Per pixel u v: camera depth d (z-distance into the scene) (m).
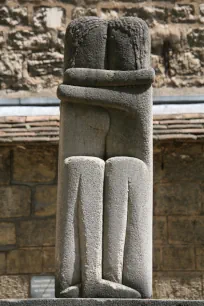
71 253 8.47
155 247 11.21
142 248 8.50
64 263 8.45
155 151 11.38
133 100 8.66
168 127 11.32
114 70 8.70
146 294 8.45
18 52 12.07
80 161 8.57
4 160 11.43
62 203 8.55
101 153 8.70
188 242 11.23
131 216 8.52
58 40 12.09
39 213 11.34
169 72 12.05
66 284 8.43
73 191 8.54
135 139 8.69
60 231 8.53
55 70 12.04
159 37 12.12
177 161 11.38
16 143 11.30
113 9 12.22
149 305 7.95
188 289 11.13
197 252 11.21
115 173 8.55
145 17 12.20
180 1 12.23
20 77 12.01
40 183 11.40
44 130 11.38
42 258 11.23
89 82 8.67
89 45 8.77
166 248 11.22
